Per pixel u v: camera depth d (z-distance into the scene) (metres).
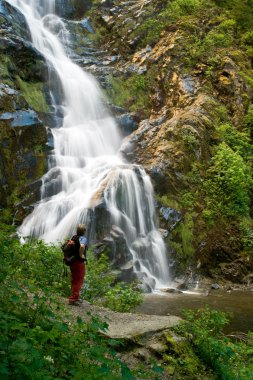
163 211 18.14
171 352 7.55
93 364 5.46
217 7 29.61
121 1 31.45
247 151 22.30
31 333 4.96
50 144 19.27
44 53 24.72
